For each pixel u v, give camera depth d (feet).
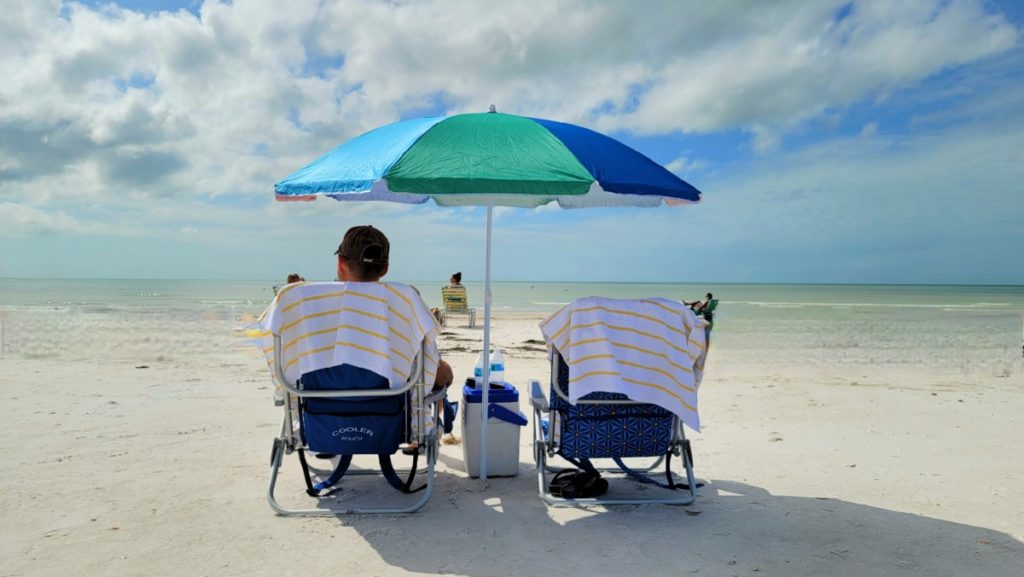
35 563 9.28
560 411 12.29
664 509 12.15
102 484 13.03
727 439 18.03
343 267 11.93
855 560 9.80
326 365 10.95
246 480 13.50
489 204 13.87
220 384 25.34
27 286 227.40
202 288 201.36
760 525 11.30
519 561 9.66
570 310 11.60
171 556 9.62
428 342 11.35
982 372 32.48
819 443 17.58
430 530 10.88
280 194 11.74
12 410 19.97
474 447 14.11
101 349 37.19
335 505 12.07
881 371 32.55
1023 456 16.26
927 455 16.38
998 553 10.10
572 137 12.13
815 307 110.63
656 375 11.53
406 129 12.29
